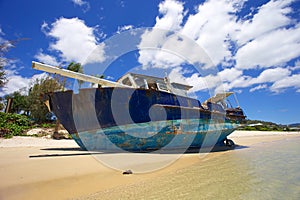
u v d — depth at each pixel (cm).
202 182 365
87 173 428
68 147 946
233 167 502
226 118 1075
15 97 2302
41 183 354
